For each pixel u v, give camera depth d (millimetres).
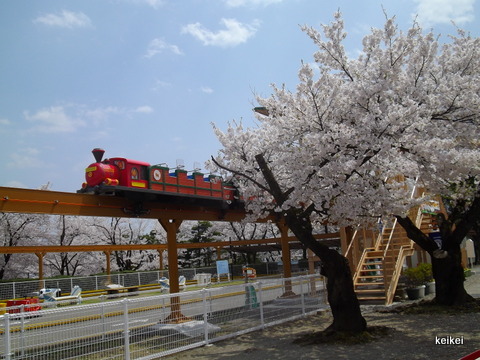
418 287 15391
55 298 17797
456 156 9109
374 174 10594
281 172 12242
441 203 19406
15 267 32938
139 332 9156
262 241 27500
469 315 10977
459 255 12648
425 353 7512
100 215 10938
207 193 13258
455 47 12500
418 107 9211
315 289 13992
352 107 9867
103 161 11008
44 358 7074
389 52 9961
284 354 8367
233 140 12883
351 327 9422
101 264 39812
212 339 10016
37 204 9680
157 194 11758
